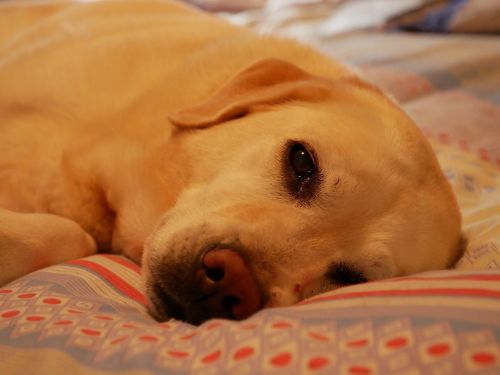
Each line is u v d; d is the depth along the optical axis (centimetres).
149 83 58
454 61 99
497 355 31
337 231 47
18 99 58
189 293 42
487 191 63
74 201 54
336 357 32
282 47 63
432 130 74
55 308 39
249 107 52
